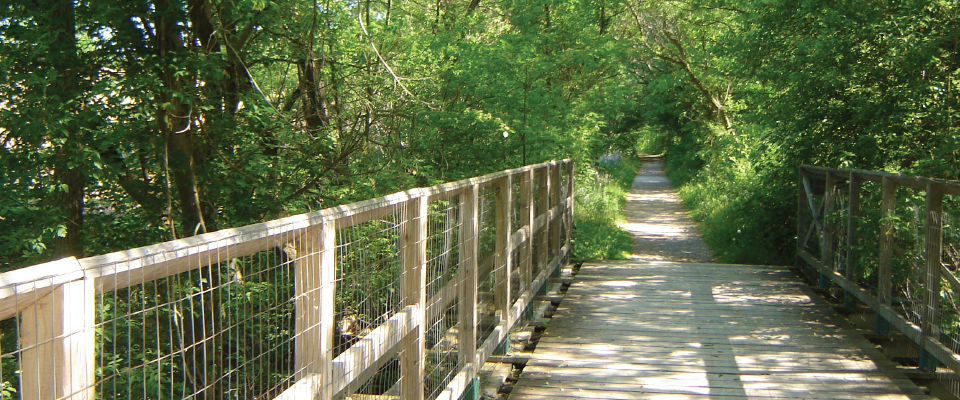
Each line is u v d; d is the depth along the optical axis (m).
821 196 8.59
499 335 5.12
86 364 1.39
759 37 9.59
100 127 5.16
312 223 2.24
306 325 2.24
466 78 9.45
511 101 9.76
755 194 11.43
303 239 2.25
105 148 5.04
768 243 10.96
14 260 5.37
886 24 7.75
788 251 10.76
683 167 27.88
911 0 7.19
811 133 9.30
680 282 8.69
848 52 8.17
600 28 14.39
